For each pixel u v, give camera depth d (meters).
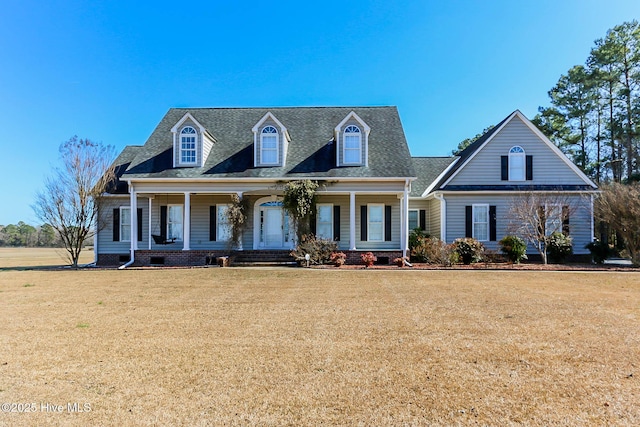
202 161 19.44
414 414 3.75
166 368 4.95
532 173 20.62
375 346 5.81
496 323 7.17
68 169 19.42
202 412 3.80
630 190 18.39
